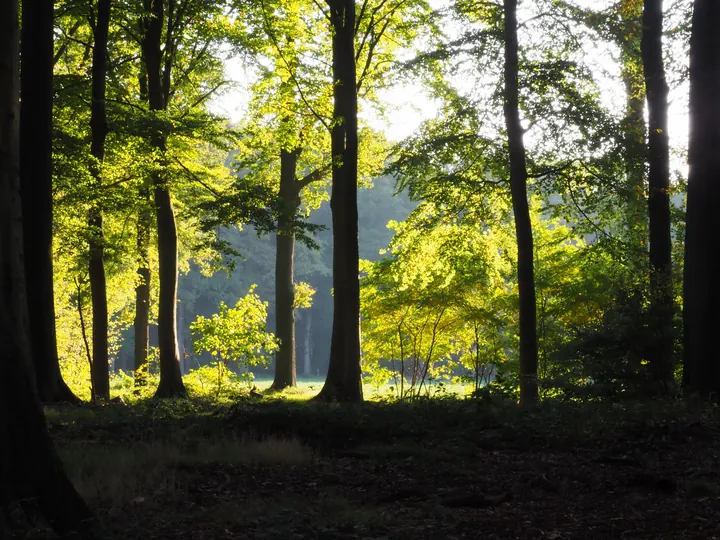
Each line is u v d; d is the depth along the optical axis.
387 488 8.48
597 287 21.86
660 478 7.99
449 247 21.89
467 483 8.56
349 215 21.58
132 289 35.31
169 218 23.27
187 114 22.53
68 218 21.58
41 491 6.35
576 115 17.66
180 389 23.03
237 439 11.10
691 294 14.41
